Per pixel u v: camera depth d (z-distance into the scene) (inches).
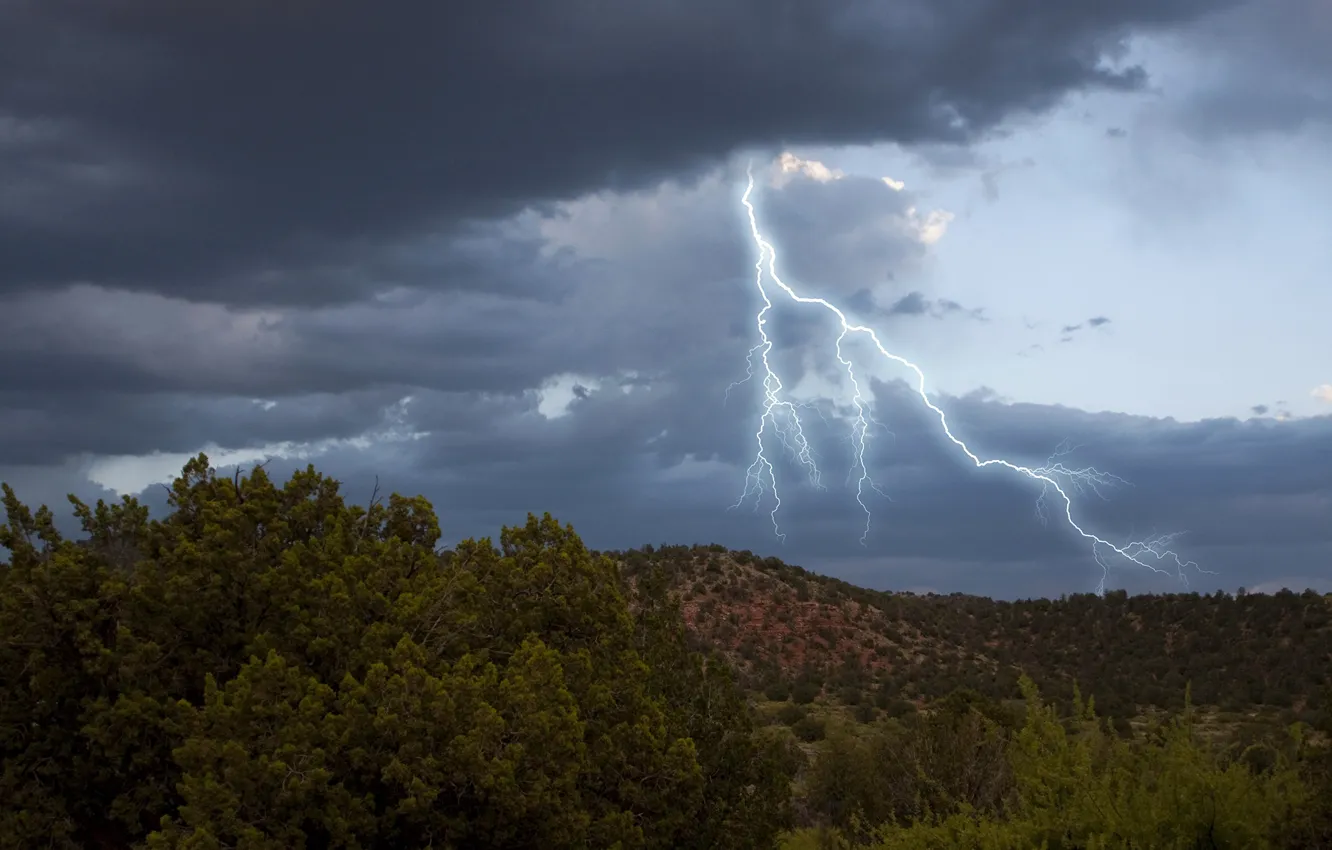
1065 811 460.4
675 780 810.2
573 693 797.2
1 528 751.7
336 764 629.0
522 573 867.4
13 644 709.9
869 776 1301.7
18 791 695.7
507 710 660.1
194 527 824.9
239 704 622.5
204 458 857.5
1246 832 423.2
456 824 632.4
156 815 703.1
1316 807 424.5
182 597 722.2
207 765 602.2
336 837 600.4
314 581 739.4
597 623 861.2
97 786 722.2
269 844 583.2
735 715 991.0
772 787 991.6
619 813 741.3
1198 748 466.3
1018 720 969.5
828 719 2324.1
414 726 625.0
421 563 831.7
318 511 847.7
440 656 748.6
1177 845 418.6
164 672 718.5
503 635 832.3
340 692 665.0
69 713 724.0
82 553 754.8
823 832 1197.1
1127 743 498.6
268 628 737.0
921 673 2842.0
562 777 661.9
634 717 831.1
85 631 706.2
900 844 625.6
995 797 852.0
